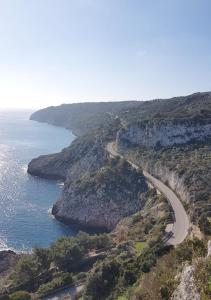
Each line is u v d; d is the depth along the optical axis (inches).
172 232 2997.0
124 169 5418.3
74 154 7628.0
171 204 3917.3
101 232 4744.1
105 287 2153.1
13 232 4338.1
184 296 1104.2
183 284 1157.1
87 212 4891.7
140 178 5137.8
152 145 5944.9
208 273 1088.2
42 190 6264.8
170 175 4739.2
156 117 6392.7
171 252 1761.8
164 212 3631.9
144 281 1673.2
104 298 2052.2
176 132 5753.0
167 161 5064.0
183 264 1397.6
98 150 6791.3
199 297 1025.5
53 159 7593.5
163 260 1753.2
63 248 3061.0
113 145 7022.6
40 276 2891.2
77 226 4842.5
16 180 6899.6
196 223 3105.3
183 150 5374.0
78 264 2997.0
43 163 7519.7
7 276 3139.8
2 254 3641.7
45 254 3011.8
